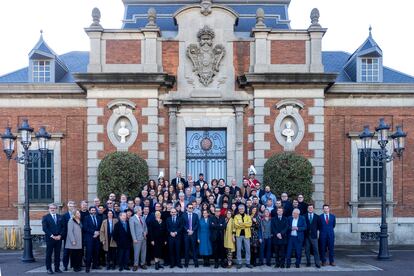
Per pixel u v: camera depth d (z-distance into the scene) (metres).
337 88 22.25
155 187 18.66
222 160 21.92
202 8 21.61
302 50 21.55
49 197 22.50
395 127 22.50
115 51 21.44
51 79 22.94
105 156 20.64
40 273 15.29
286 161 19.92
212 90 21.62
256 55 21.47
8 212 22.33
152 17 21.44
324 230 16.39
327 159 22.33
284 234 15.91
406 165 22.58
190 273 15.10
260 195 18.38
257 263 16.61
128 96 21.34
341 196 22.31
